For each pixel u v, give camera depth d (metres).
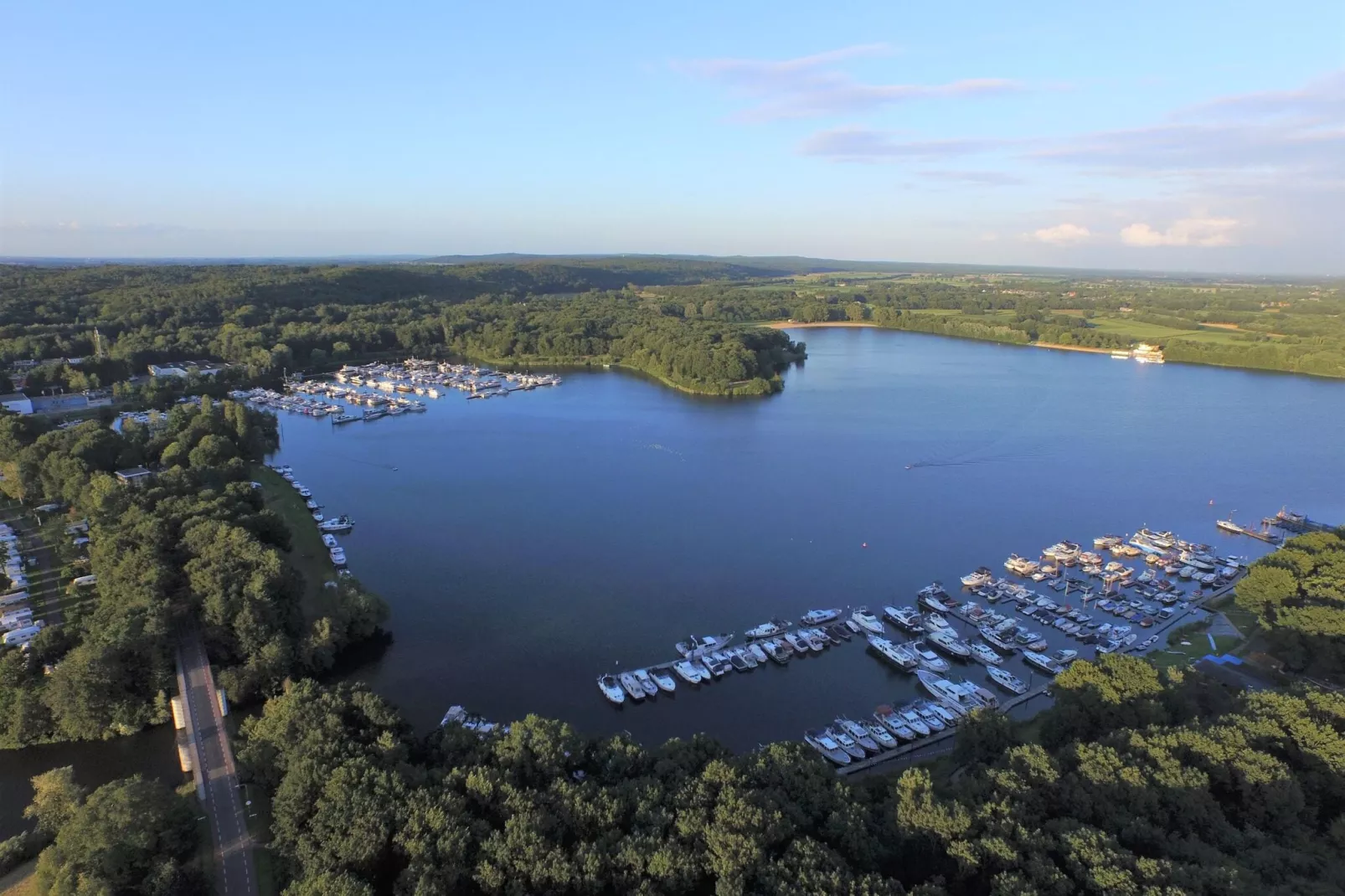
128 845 83.88
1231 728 97.12
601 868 80.62
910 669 150.75
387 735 98.69
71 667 121.94
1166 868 73.06
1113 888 71.88
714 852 80.38
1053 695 130.25
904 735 129.62
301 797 90.75
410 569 190.50
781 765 94.00
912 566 198.25
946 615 173.12
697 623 167.88
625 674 145.12
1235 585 165.50
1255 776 89.81
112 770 117.12
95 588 160.50
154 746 122.88
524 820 83.62
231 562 146.88
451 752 101.62
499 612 170.12
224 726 120.25
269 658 132.75
